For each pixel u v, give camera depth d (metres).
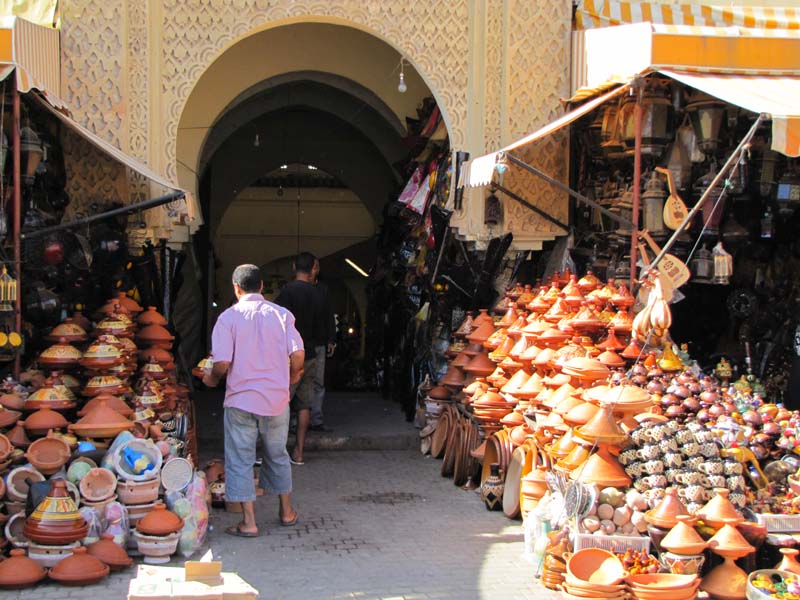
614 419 4.86
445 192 8.33
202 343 13.04
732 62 6.12
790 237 7.67
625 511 4.65
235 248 17.06
